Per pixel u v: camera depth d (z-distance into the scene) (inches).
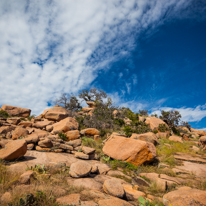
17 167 204.1
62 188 157.5
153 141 485.7
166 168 303.6
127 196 167.2
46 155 297.1
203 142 523.5
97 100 1317.7
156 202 153.6
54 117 756.0
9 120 639.8
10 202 109.0
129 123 957.2
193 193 134.0
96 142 500.1
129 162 327.0
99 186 180.5
